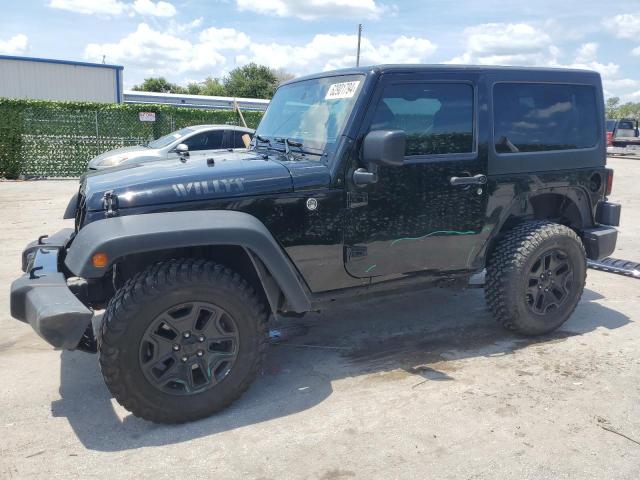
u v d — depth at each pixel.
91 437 3.00
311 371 3.82
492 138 3.99
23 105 15.12
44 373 3.76
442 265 3.99
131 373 2.92
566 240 4.25
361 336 4.47
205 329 3.08
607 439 2.97
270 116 4.46
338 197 3.48
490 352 4.13
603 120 4.59
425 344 4.30
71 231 4.05
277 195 3.32
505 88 4.05
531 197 4.32
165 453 2.85
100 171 3.71
